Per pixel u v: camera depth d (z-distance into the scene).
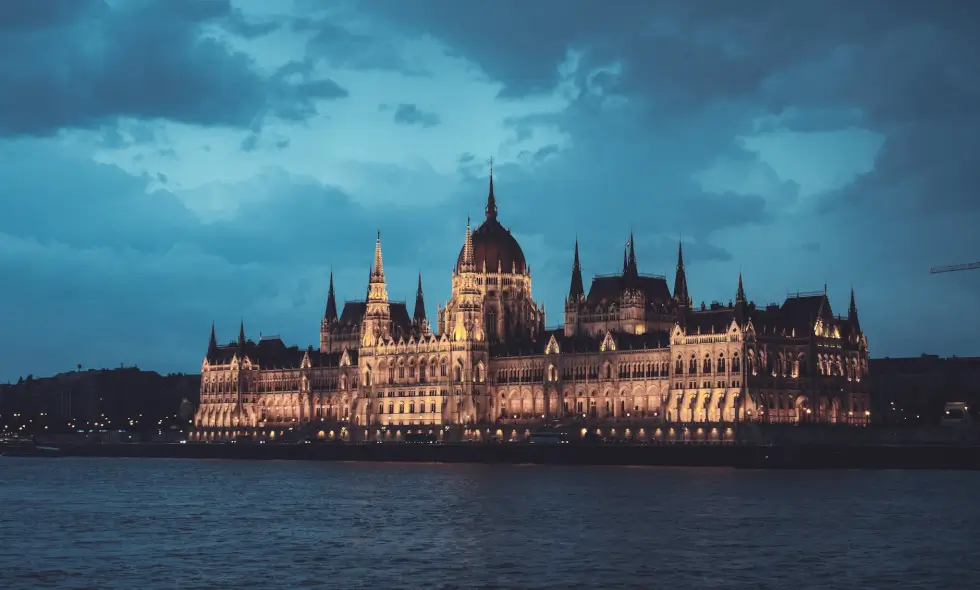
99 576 172.12
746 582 164.38
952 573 169.75
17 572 175.50
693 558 181.38
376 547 194.88
